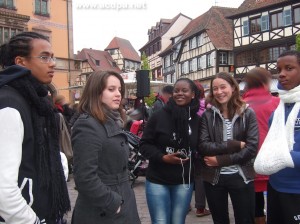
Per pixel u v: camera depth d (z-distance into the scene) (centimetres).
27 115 175
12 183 161
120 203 226
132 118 905
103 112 229
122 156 236
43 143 184
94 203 220
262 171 240
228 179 308
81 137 222
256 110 359
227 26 3300
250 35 2842
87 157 219
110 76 239
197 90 321
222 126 314
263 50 2783
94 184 217
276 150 234
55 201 187
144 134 325
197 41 3512
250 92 376
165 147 316
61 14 3034
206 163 309
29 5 2805
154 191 317
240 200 309
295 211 238
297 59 242
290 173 239
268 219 259
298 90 238
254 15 2808
